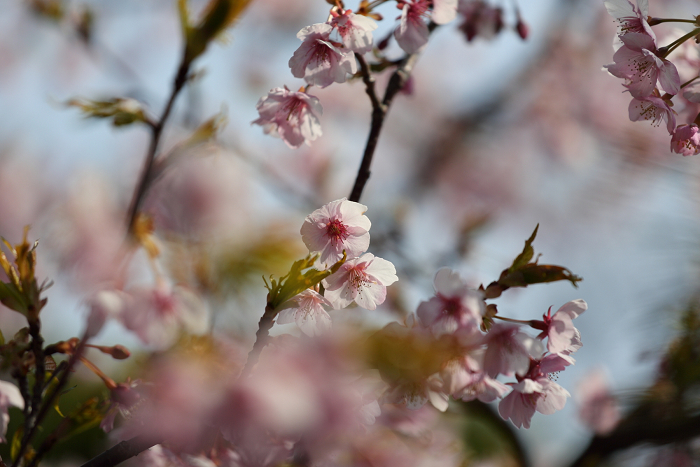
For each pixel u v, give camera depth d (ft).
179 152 4.73
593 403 5.71
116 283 4.42
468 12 6.29
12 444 4.61
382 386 4.36
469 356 4.44
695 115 4.73
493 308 4.50
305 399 4.13
